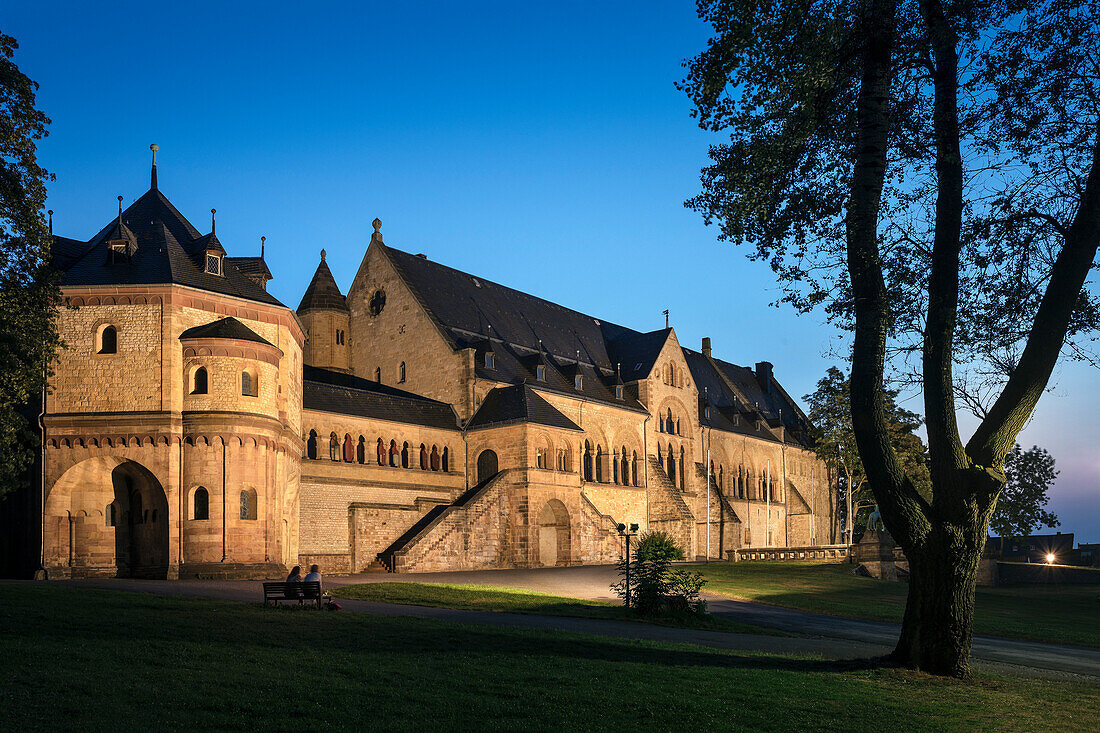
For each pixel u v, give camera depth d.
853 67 22.62
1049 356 21.58
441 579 49.91
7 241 35.38
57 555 46.25
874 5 21.45
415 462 65.81
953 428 22.12
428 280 78.69
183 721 14.65
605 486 77.62
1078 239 21.19
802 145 23.09
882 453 22.48
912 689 20.20
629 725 15.70
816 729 16.22
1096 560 107.88
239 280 51.88
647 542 38.50
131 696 16.02
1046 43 20.80
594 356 89.12
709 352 116.69
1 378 36.78
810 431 113.19
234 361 47.59
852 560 70.94
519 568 62.94
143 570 47.03
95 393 46.91
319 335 78.06
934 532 22.19
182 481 46.44
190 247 51.53
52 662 18.52
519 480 64.94
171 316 47.22
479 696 17.16
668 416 88.81
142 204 53.00
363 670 19.08
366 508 59.69
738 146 24.20
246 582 42.56
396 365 75.44
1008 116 21.31
